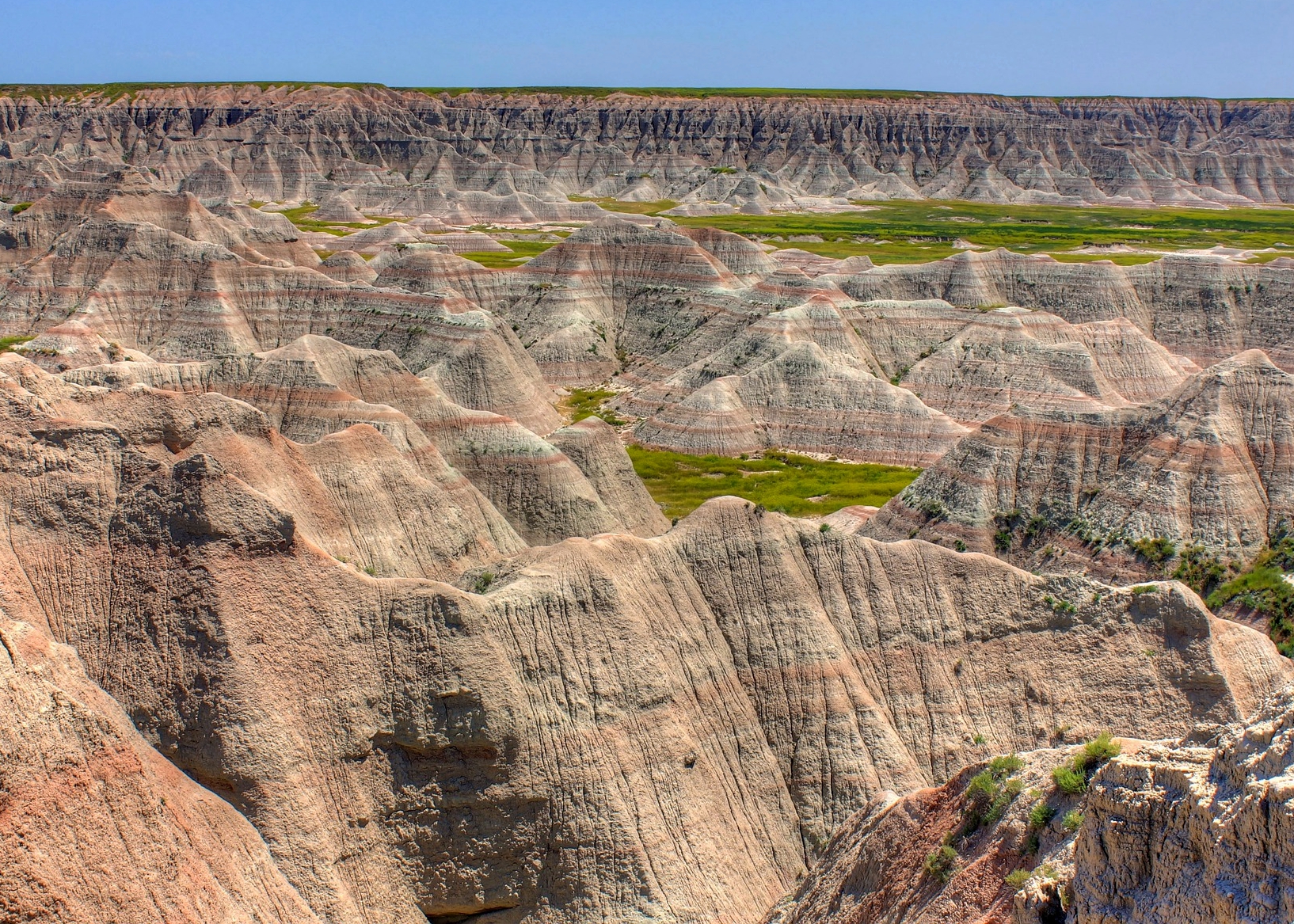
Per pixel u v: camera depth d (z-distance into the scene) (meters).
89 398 48.84
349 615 34.62
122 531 35.53
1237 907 17.12
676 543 42.19
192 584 33.94
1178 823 19.06
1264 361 68.94
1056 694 41.56
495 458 70.06
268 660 33.38
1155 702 41.22
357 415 71.69
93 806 25.14
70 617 34.47
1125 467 66.75
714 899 35.09
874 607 42.69
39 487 37.06
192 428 49.12
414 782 33.88
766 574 42.09
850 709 40.22
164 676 33.12
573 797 34.69
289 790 32.03
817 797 38.97
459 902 33.72
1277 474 64.81
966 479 69.38
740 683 40.41
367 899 32.53
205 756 32.03
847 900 29.19
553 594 37.41
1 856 23.22
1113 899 19.92
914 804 29.64
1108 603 42.75
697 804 36.81
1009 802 26.14
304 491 50.38
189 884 26.00
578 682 36.44
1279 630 56.78
